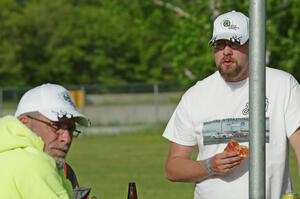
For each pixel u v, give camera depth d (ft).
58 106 22.77
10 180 21.09
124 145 137.08
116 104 193.98
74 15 297.33
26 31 293.02
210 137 29.89
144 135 160.15
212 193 29.50
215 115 29.86
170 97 190.80
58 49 294.46
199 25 148.87
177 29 156.35
